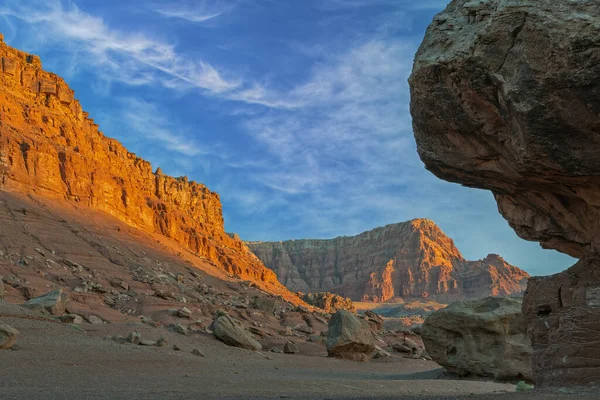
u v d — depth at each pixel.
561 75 12.95
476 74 14.47
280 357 38.03
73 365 21.92
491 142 15.80
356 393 20.52
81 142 92.19
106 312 44.41
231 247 139.88
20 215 67.25
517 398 13.84
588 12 12.78
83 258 64.06
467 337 30.64
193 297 62.34
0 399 14.55
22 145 77.62
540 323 15.87
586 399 12.64
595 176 14.70
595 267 15.43
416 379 30.98
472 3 15.16
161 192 121.50
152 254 80.56
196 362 27.23
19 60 91.75
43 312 33.47
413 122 17.33
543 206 17.75
